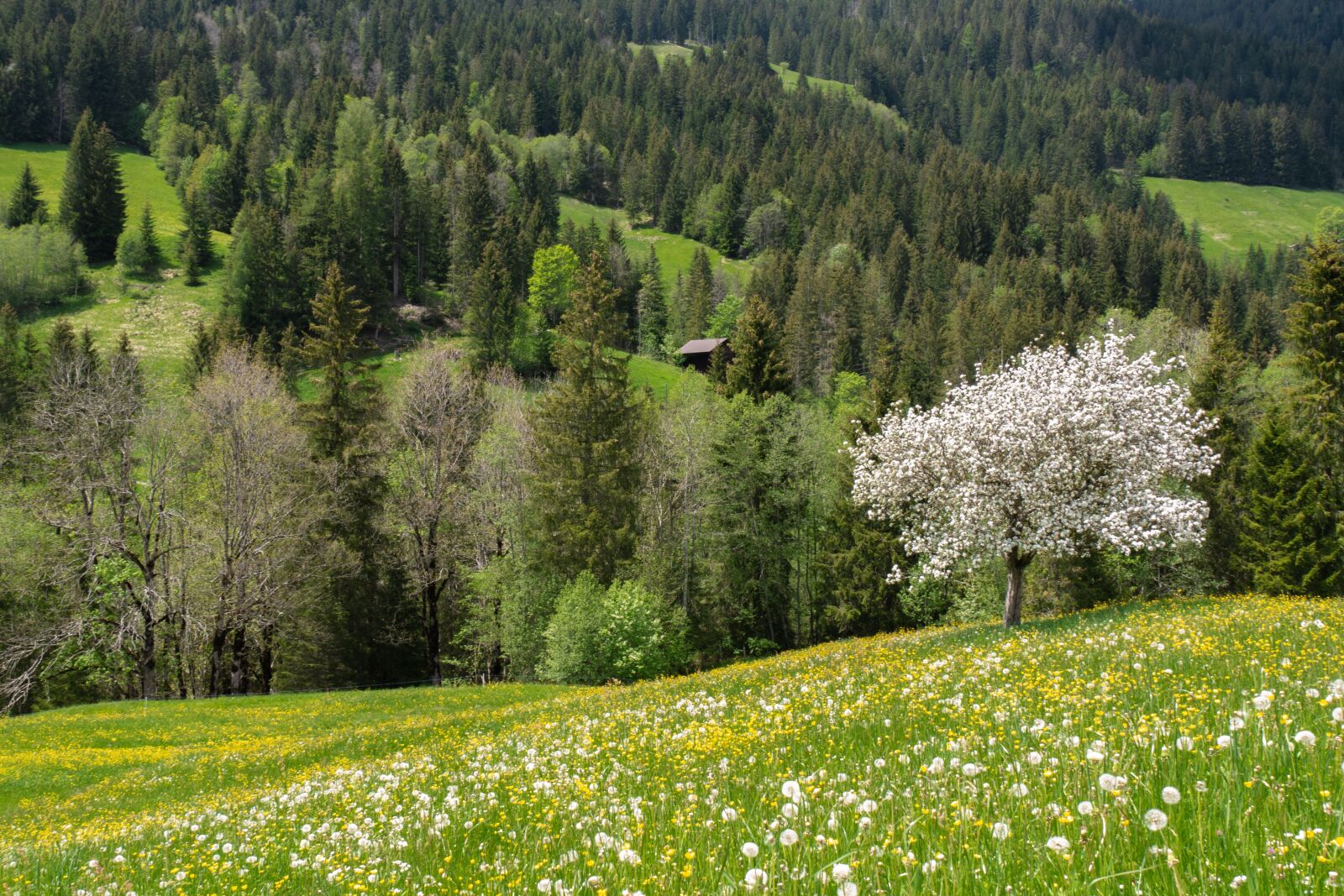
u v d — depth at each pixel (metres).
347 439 48.34
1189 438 26.33
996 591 45.28
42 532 40.53
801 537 55.69
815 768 7.37
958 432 26.08
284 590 41.53
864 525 50.94
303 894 6.24
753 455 53.66
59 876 7.84
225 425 41.09
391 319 116.44
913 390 96.12
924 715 9.13
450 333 116.44
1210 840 3.47
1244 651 10.97
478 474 48.38
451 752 15.17
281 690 48.34
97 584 39.22
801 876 3.81
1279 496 40.22
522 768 10.77
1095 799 4.19
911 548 27.75
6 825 16.55
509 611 42.97
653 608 39.81
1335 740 4.38
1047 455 25.06
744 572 53.72
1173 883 3.10
